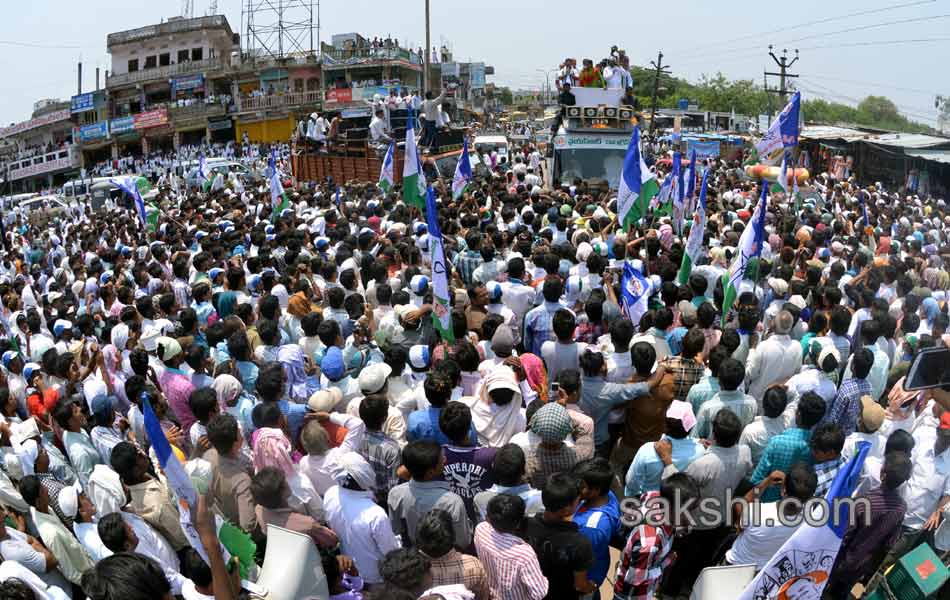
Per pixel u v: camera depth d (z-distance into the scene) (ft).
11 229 92.43
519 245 31.27
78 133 209.26
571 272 28.94
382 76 172.04
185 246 46.39
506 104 294.05
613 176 58.49
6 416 22.18
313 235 39.01
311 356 22.95
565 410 16.12
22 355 28.89
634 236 35.47
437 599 10.26
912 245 37.81
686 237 38.34
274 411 16.65
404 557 11.32
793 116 31.53
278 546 13.28
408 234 37.52
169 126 190.80
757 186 59.77
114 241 57.41
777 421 17.57
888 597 14.62
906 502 16.28
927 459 16.30
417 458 13.98
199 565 12.62
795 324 24.43
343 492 14.37
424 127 70.90
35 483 16.01
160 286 33.65
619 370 20.61
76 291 40.04
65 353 24.21
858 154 110.42
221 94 193.57
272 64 180.24
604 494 14.73
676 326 24.30
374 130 69.46
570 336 20.93
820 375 19.11
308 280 28.73
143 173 158.30
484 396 17.87
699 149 119.24
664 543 14.44
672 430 16.47
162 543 14.97
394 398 19.90
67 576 15.49
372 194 57.72
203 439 16.97
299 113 175.42
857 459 12.27
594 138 58.29
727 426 15.93
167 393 20.66
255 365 21.67
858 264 32.73
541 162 65.67
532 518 13.99
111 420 19.83
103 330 26.48
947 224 56.80
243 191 83.82
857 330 23.54
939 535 15.75
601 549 14.30
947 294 29.40
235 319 24.12
